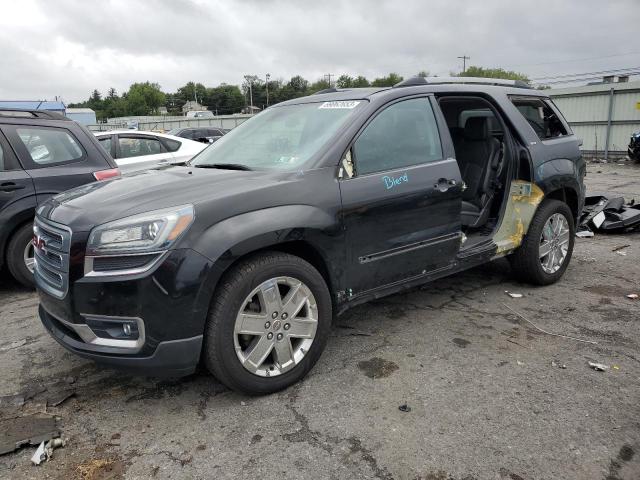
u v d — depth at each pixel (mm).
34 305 4742
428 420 2742
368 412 2830
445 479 2311
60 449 2584
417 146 3744
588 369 3260
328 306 3184
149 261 2615
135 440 2646
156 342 2646
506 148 4598
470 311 4254
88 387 3184
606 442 2541
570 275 5191
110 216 2738
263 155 3623
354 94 3809
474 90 4324
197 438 2648
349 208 3230
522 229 4559
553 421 2713
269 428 2713
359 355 3502
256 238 2799
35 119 5219
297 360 3084
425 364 3355
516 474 2332
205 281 2660
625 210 7188
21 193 4906
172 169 3789
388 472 2359
